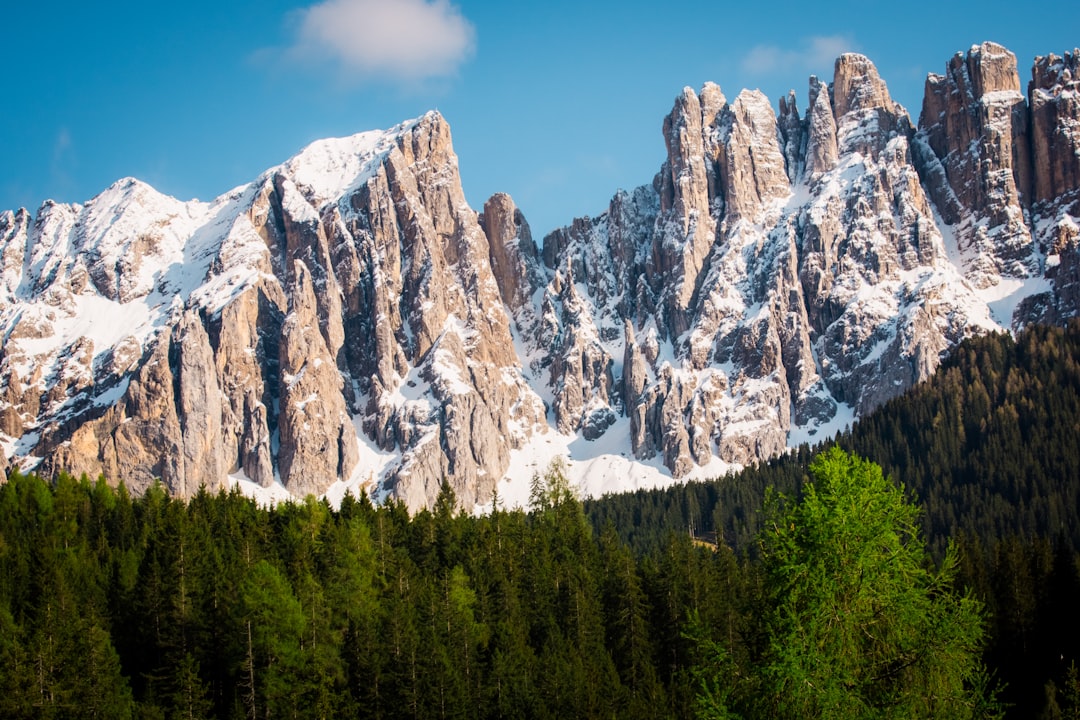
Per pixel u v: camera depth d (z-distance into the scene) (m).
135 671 138.50
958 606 55.81
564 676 134.38
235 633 134.62
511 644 144.38
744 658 58.00
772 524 59.41
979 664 56.88
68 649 128.38
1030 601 141.88
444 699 130.88
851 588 56.09
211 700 127.19
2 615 134.25
